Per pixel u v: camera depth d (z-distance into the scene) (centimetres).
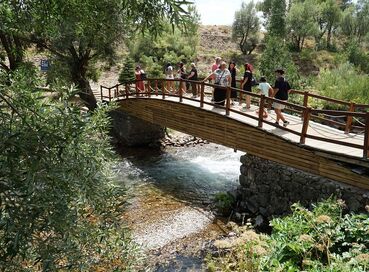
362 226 466
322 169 739
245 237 448
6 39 1155
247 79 1030
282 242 462
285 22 4344
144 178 1241
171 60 3036
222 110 1025
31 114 245
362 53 3416
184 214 940
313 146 744
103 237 297
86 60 1777
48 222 207
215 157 1530
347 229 468
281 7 4459
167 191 1113
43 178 200
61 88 287
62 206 214
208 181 1214
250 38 4162
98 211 285
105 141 308
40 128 210
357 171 664
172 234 835
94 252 301
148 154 1561
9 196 186
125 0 286
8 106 236
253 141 903
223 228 863
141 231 848
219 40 4438
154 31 294
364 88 1645
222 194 1002
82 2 381
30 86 286
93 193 260
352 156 665
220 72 1019
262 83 879
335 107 1537
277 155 839
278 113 841
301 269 433
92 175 254
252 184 934
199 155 1559
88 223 280
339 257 406
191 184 1180
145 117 1428
